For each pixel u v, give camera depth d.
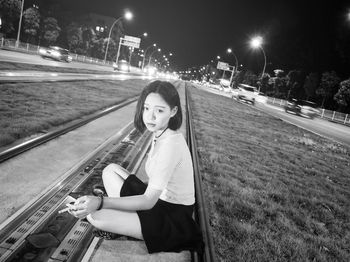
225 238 3.91
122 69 54.56
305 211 5.46
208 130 12.10
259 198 5.57
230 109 24.56
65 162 5.30
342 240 4.59
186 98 26.67
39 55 40.66
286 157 10.05
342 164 11.10
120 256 3.13
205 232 3.72
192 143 8.48
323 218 5.35
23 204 3.70
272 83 60.84
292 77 57.16
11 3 46.56
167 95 2.71
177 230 2.74
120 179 3.09
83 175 4.80
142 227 2.68
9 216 3.39
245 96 42.16
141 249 3.31
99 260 2.99
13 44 43.16
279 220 4.84
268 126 18.09
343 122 38.31
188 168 2.84
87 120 8.61
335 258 4.03
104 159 5.73
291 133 16.98
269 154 9.93
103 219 2.66
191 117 14.80
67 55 39.41
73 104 10.45
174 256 3.34
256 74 80.69
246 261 3.50
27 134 6.15
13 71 15.26
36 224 3.32
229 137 11.52
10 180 4.26
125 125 9.28
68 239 3.18
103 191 4.05
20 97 9.59
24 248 2.90
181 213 2.82
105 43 86.31
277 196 5.91
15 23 58.25
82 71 29.03
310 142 15.08
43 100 9.91
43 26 64.50
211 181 5.99
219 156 8.04
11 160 4.95
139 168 5.71
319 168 9.43
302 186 6.97
